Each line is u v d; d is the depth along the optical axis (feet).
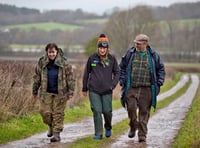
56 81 76.23
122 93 78.13
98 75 78.38
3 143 74.54
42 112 76.64
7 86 99.19
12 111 100.07
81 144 73.77
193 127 84.12
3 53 271.90
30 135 83.97
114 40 480.64
